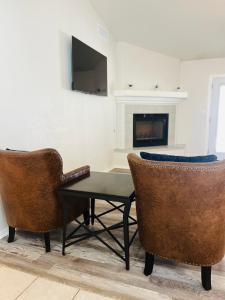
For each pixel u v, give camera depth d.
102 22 4.26
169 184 1.42
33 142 2.68
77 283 1.66
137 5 3.69
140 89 5.27
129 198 1.71
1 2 2.17
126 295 1.55
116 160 5.16
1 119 2.25
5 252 2.03
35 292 1.58
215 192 1.39
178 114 5.71
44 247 2.10
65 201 1.93
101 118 4.45
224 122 5.50
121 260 1.91
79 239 2.04
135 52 5.11
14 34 2.34
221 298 1.53
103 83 4.29
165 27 4.25
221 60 5.27
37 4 2.63
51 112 2.97
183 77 5.62
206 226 1.47
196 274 1.75
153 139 5.55
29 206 1.95
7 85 2.29
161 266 1.84
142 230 1.69
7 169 1.88
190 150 5.74
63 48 3.15
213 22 3.93
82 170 2.24
